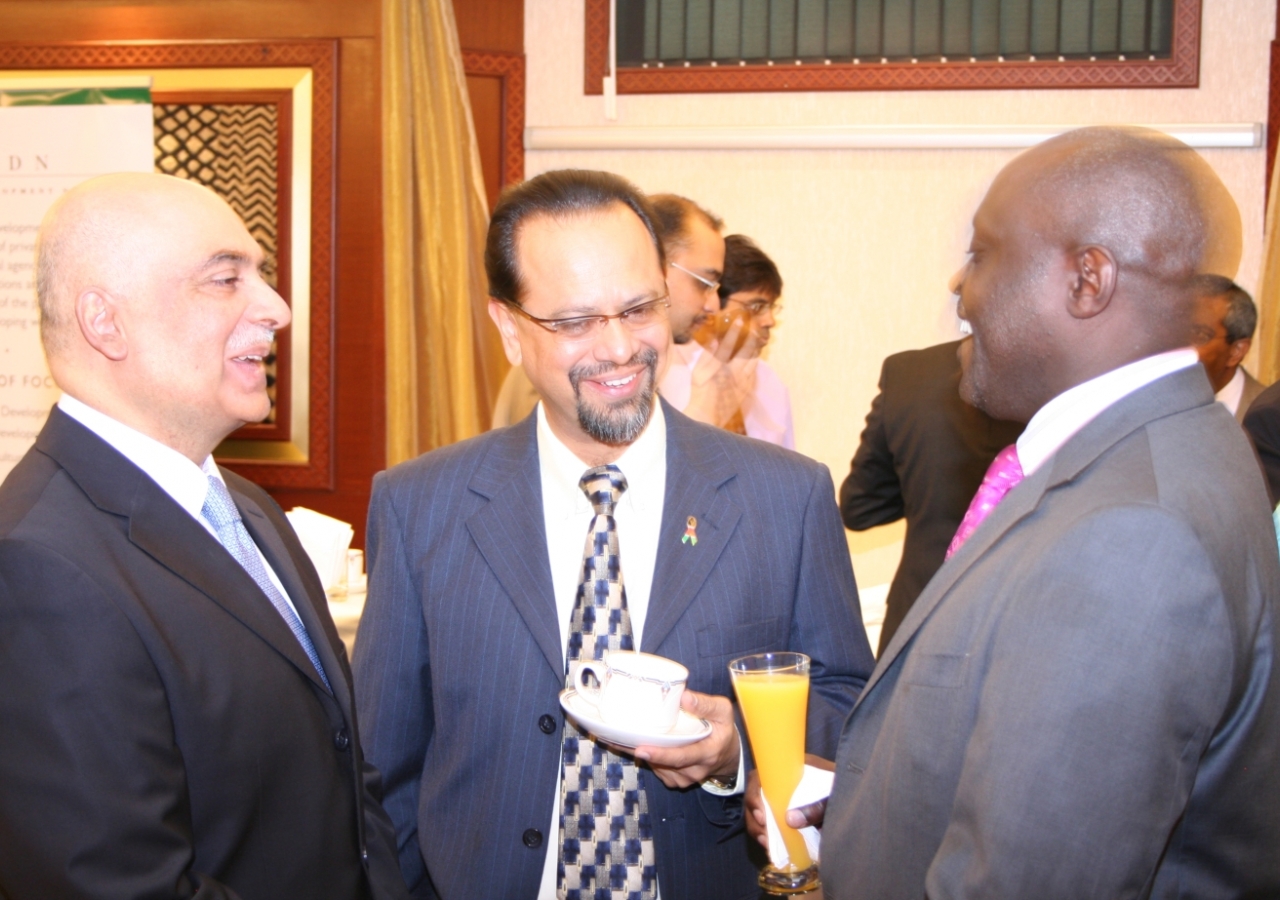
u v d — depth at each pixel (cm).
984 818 80
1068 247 91
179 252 109
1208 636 77
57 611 91
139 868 89
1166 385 90
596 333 119
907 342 351
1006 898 78
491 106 350
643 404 122
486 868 120
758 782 120
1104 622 78
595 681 120
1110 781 76
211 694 100
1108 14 332
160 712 95
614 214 121
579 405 121
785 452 138
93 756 90
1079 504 85
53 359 110
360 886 114
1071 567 80
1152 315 90
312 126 338
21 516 97
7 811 89
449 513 131
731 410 239
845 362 354
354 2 335
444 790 125
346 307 343
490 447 137
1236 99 329
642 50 351
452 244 336
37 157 285
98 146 284
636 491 129
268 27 338
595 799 120
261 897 102
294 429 346
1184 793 78
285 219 340
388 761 131
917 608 99
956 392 225
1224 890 86
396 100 330
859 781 103
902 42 341
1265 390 201
